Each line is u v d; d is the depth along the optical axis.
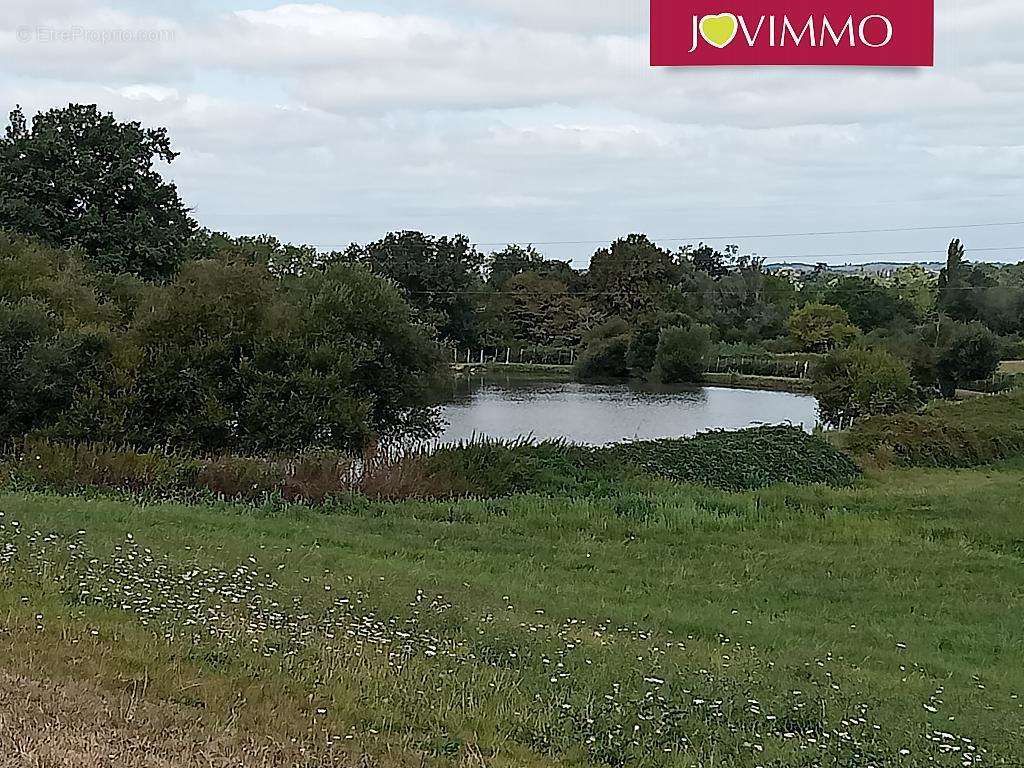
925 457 33.03
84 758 6.01
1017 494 25.64
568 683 8.84
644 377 80.00
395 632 10.31
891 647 12.54
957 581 16.59
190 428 26.55
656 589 15.16
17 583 10.52
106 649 8.47
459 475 23.31
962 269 97.00
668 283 102.50
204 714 7.21
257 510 19.62
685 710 8.34
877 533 20.23
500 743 7.31
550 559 16.91
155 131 44.09
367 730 7.30
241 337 27.67
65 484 21.02
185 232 45.00
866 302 93.25
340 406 27.11
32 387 26.11
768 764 7.31
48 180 41.25
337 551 15.52
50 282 31.17
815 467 28.50
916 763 7.59
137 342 27.77
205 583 11.54
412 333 30.77
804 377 72.06
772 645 11.88
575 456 25.66
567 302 95.75
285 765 6.41
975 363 55.09
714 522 20.45
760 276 108.75
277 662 8.68
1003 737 8.49
